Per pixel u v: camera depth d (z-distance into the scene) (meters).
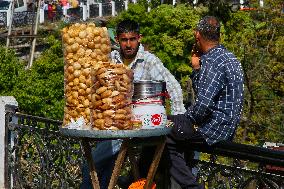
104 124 4.50
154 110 4.57
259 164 4.74
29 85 14.70
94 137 4.46
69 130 4.59
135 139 4.62
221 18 21.88
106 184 5.57
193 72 5.02
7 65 14.59
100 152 5.58
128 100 4.54
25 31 30.94
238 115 4.75
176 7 23.72
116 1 35.28
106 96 4.48
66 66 4.89
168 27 23.45
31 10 34.00
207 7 22.78
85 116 4.69
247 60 18.36
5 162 7.54
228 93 4.69
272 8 20.03
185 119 4.83
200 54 5.07
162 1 26.73
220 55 4.72
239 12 21.64
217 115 4.71
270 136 17.27
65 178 6.71
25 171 7.34
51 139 6.92
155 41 23.66
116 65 4.51
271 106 17.62
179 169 4.93
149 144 4.65
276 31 19.61
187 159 5.23
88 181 5.64
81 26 4.98
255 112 17.66
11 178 7.54
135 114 4.56
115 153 5.51
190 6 24.23
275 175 4.64
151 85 4.58
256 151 4.62
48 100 14.80
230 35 19.95
